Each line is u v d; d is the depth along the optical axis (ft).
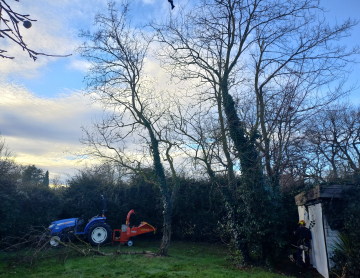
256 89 36.37
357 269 22.79
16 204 42.01
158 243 49.19
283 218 32.45
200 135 33.30
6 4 8.04
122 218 53.67
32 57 9.09
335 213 26.43
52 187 58.13
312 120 37.93
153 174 38.91
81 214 52.16
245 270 29.48
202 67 37.83
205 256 38.14
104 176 52.31
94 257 32.83
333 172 42.55
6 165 47.01
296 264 32.48
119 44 37.09
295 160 34.50
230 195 34.94
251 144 33.65
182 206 52.80
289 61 35.27
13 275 24.86
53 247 37.76
